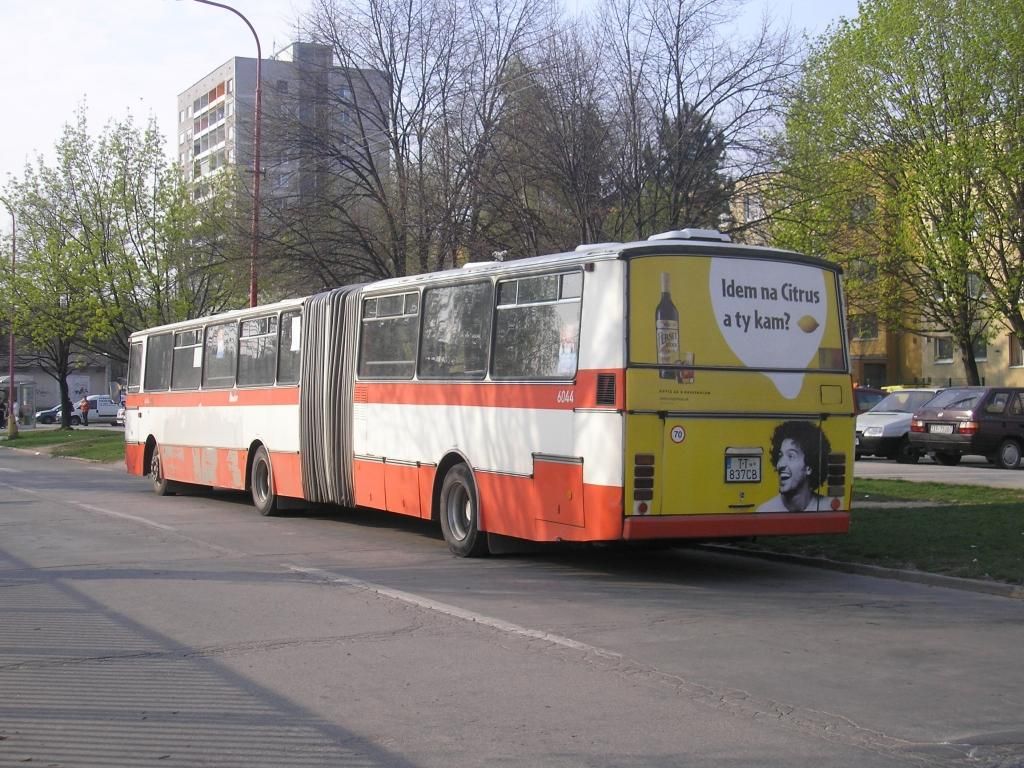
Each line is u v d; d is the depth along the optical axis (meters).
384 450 14.22
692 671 7.22
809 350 10.91
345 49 26.12
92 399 76.25
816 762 5.41
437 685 6.90
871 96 34.62
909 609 9.40
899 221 35.88
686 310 10.40
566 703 6.47
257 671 7.29
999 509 14.32
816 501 10.82
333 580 10.95
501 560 12.43
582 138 22.59
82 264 38.72
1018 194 33.62
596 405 10.32
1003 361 46.69
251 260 25.67
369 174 26.47
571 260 10.85
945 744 5.69
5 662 7.58
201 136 104.00
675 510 10.21
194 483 20.55
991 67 32.66
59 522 16.59
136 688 6.89
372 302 14.76
